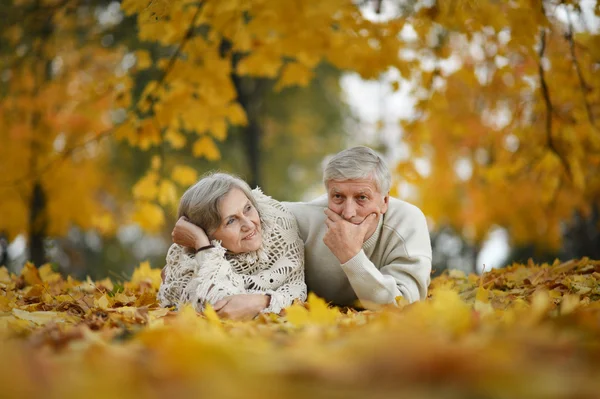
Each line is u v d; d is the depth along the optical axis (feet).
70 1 25.96
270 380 4.46
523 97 27.17
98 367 5.03
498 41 21.85
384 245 12.67
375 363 4.66
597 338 6.29
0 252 35.01
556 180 21.98
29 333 8.20
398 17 19.74
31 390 4.25
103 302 10.89
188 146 38.99
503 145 29.14
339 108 52.13
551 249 35.47
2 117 30.09
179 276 12.03
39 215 32.99
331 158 12.12
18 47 26.71
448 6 16.65
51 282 16.35
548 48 21.40
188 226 11.86
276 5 18.66
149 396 4.32
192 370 4.78
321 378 4.50
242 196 11.96
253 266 12.07
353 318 9.02
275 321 9.42
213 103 21.20
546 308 7.87
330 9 18.51
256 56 20.84
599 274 13.08
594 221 35.81
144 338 6.63
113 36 28.32
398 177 24.75
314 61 21.04
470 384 4.31
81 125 31.27
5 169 30.91
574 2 17.04
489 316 8.06
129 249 55.36
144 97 20.70
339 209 11.89
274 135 52.34
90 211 35.47
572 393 4.23
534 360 5.13
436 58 21.04
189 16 19.12
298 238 12.88
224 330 8.33
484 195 33.91
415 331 5.87
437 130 32.27
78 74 30.45
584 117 19.93
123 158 39.58
